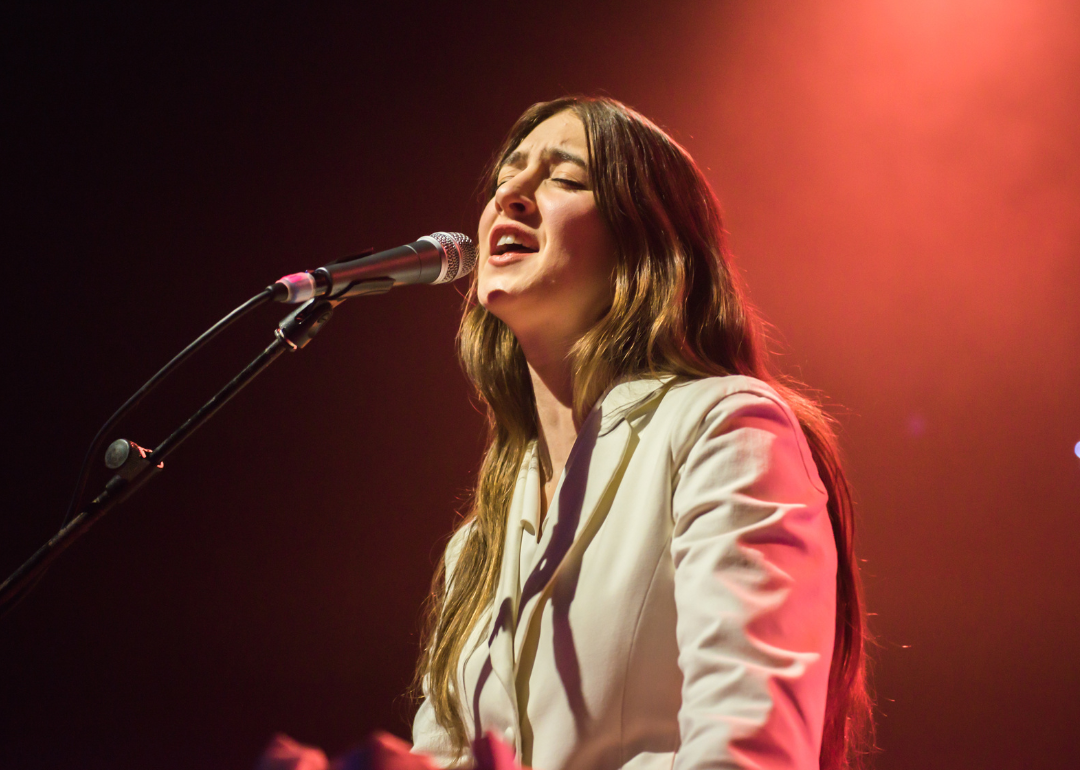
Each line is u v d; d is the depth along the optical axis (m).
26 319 5.65
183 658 5.63
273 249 5.98
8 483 5.61
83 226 5.71
